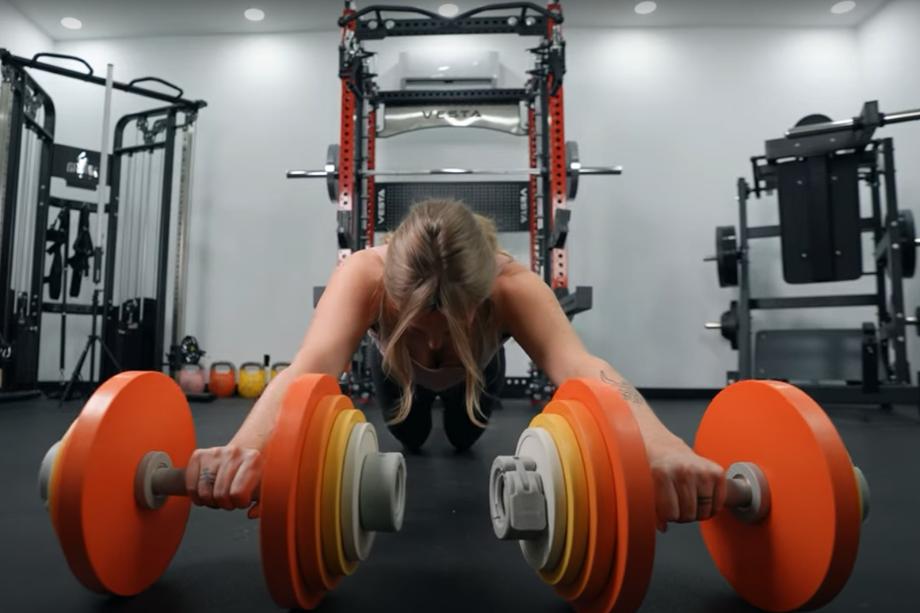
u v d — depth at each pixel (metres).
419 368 1.03
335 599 0.71
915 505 1.19
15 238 3.35
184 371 3.31
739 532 0.71
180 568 0.81
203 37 3.83
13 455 1.64
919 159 3.23
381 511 0.61
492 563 0.85
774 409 0.64
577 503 0.56
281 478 0.53
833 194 2.53
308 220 3.68
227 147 3.73
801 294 3.50
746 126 3.68
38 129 3.04
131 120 3.59
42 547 0.90
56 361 3.60
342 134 2.62
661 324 3.57
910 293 3.29
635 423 0.55
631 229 3.61
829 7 3.54
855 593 0.75
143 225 3.66
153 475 0.68
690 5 3.53
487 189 3.18
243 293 3.64
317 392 0.59
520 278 0.90
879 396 2.44
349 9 2.60
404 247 0.77
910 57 3.34
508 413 2.62
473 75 3.48
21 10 3.56
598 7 3.54
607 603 0.55
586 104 3.69
